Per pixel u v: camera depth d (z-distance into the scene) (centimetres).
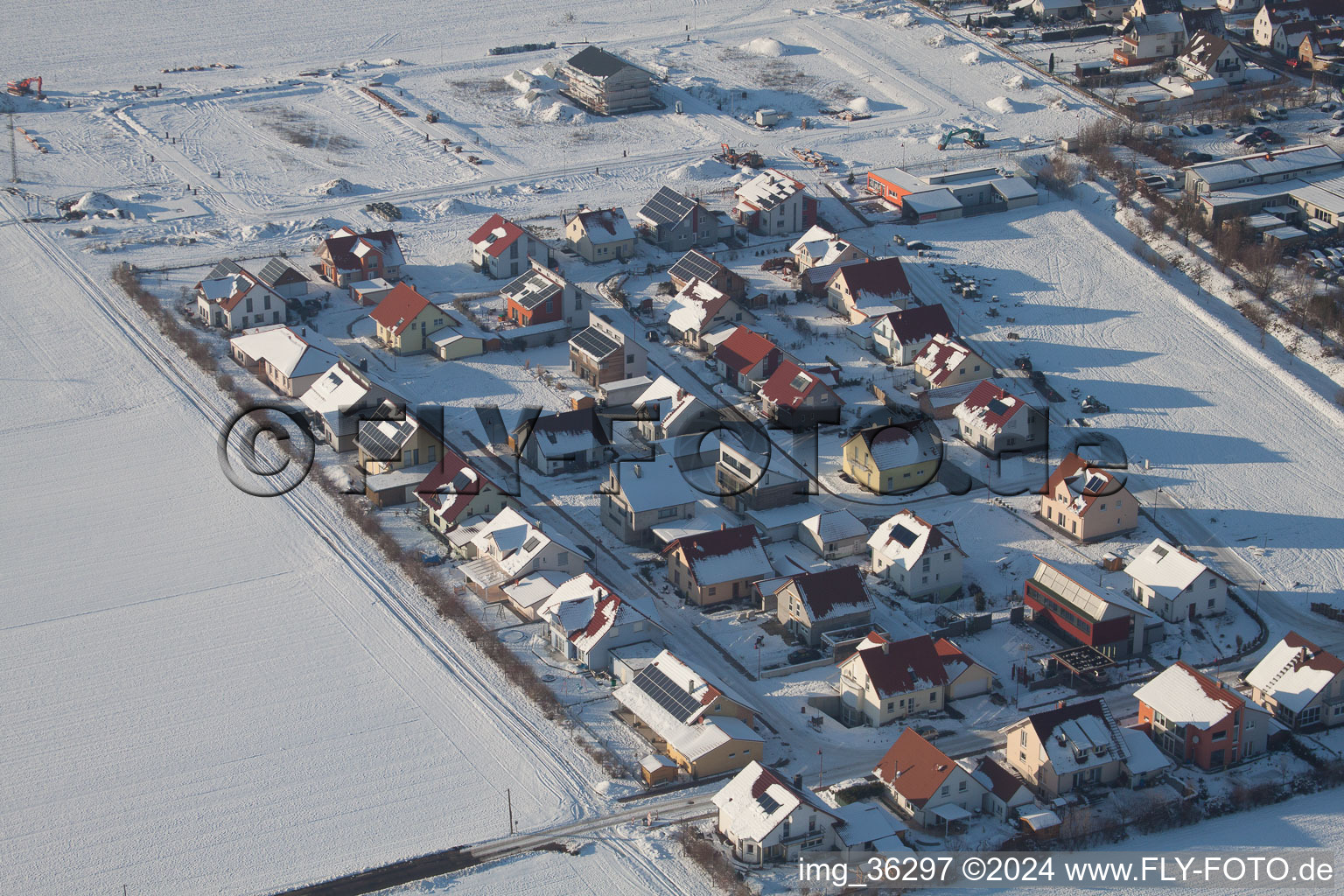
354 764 9688
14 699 10312
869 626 10981
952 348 14438
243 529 12369
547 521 12438
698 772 9569
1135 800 9256
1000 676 10588
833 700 10281
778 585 11306
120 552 12050
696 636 11000
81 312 16050
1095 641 10719
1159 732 9856
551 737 9962
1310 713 9944
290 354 14462
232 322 15600
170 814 9250
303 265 17225
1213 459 13350
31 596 11488
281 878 8725
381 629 11088
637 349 14575
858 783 9388
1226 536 12269
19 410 14200
